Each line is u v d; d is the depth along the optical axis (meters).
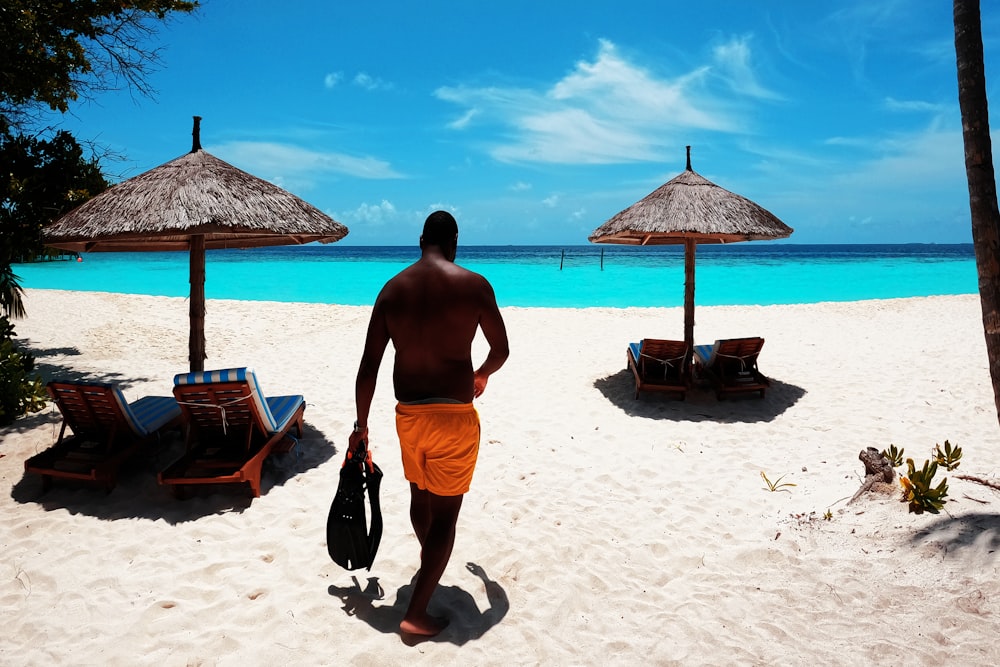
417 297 2.91
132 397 7.71
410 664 2.88
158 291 25.11
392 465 5.44
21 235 8.15
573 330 12.70
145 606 3.31
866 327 13.03
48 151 8.09
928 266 46.88
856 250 102.06
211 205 4.88
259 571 3.69
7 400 6.39
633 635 3.13
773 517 4.50
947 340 11.15
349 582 3.55
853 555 3.80
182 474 4.70
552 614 3.28
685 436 6.32
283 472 5.23
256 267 47.38
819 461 5.57
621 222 7.73
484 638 3.08
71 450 5.12
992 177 3.34
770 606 3.38
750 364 7.81
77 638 3.04
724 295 26.08
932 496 4.00
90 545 4.01
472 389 3.04
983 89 3.31
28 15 7.03
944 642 2.99
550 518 4.43
